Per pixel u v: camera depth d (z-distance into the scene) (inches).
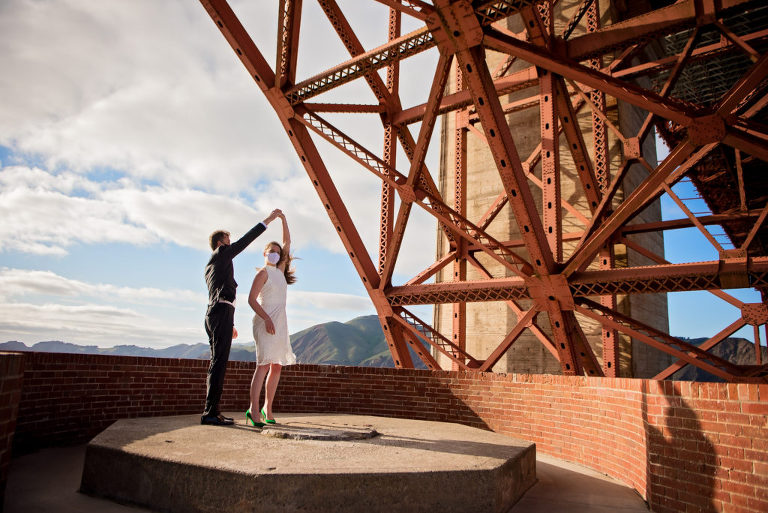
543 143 281.6
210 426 157.8
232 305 171.0
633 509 130.8
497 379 239.9
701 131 215.8
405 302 333.4
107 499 115.0
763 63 200.8
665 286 256.1
